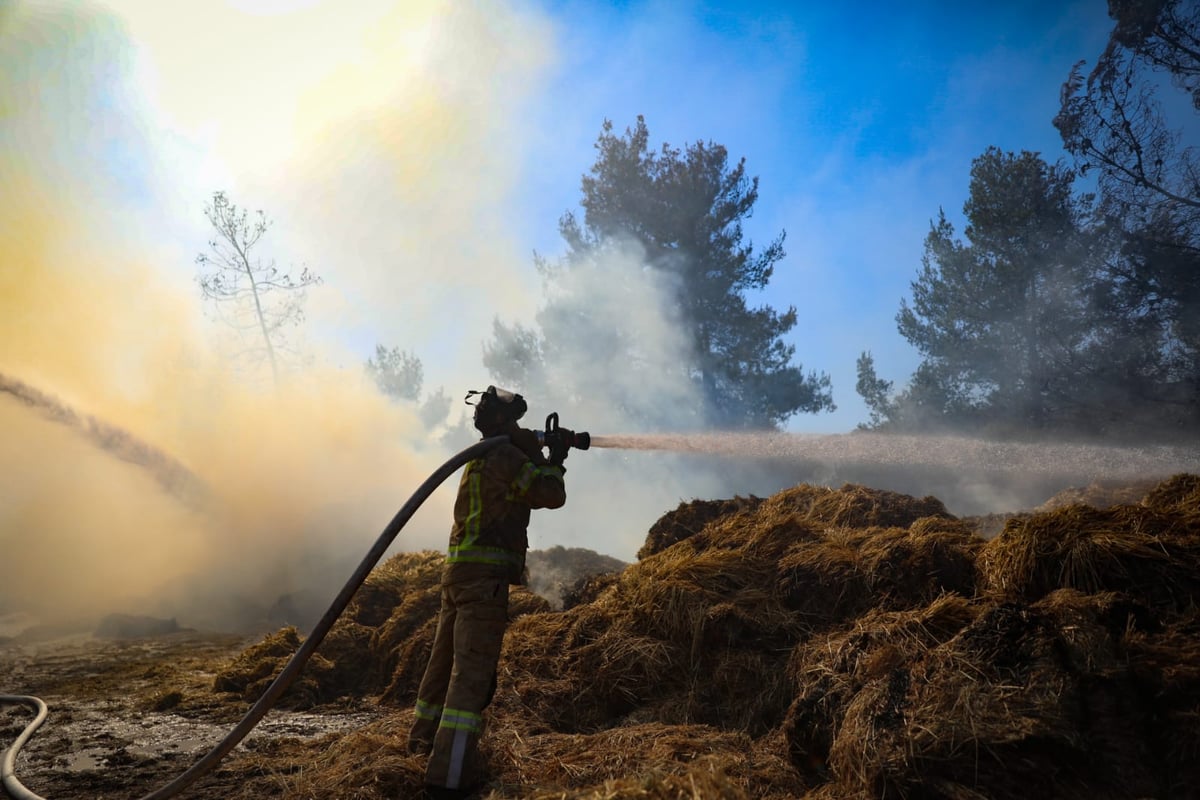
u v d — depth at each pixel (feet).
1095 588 10.37
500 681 15.25
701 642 14.07
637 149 88.28
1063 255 57.62
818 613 13.79
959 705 9.11
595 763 11.32
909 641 10.68
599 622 15.83
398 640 20.44
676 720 13.26
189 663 27.86
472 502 12.41
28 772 14.64
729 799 8.22
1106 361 55.72
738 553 15.52
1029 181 60.90
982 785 8.64
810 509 17.88
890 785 8.96
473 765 11.27
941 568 12.84
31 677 26.32
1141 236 53.16
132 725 18.25
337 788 11.46
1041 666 9.25
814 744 10.70
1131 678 9.07
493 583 11.91
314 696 19.94
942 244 66.59
